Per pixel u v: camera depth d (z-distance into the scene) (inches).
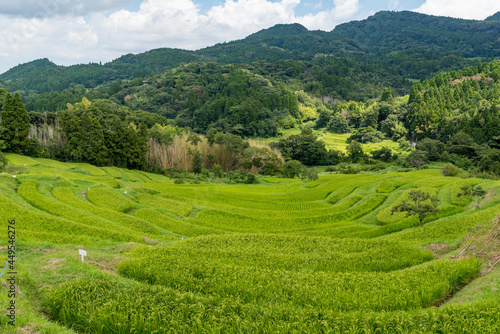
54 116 4653.1
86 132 3769.7
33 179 1877.5
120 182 2583.7
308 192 2827.3
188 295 653.3
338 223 1939.0
